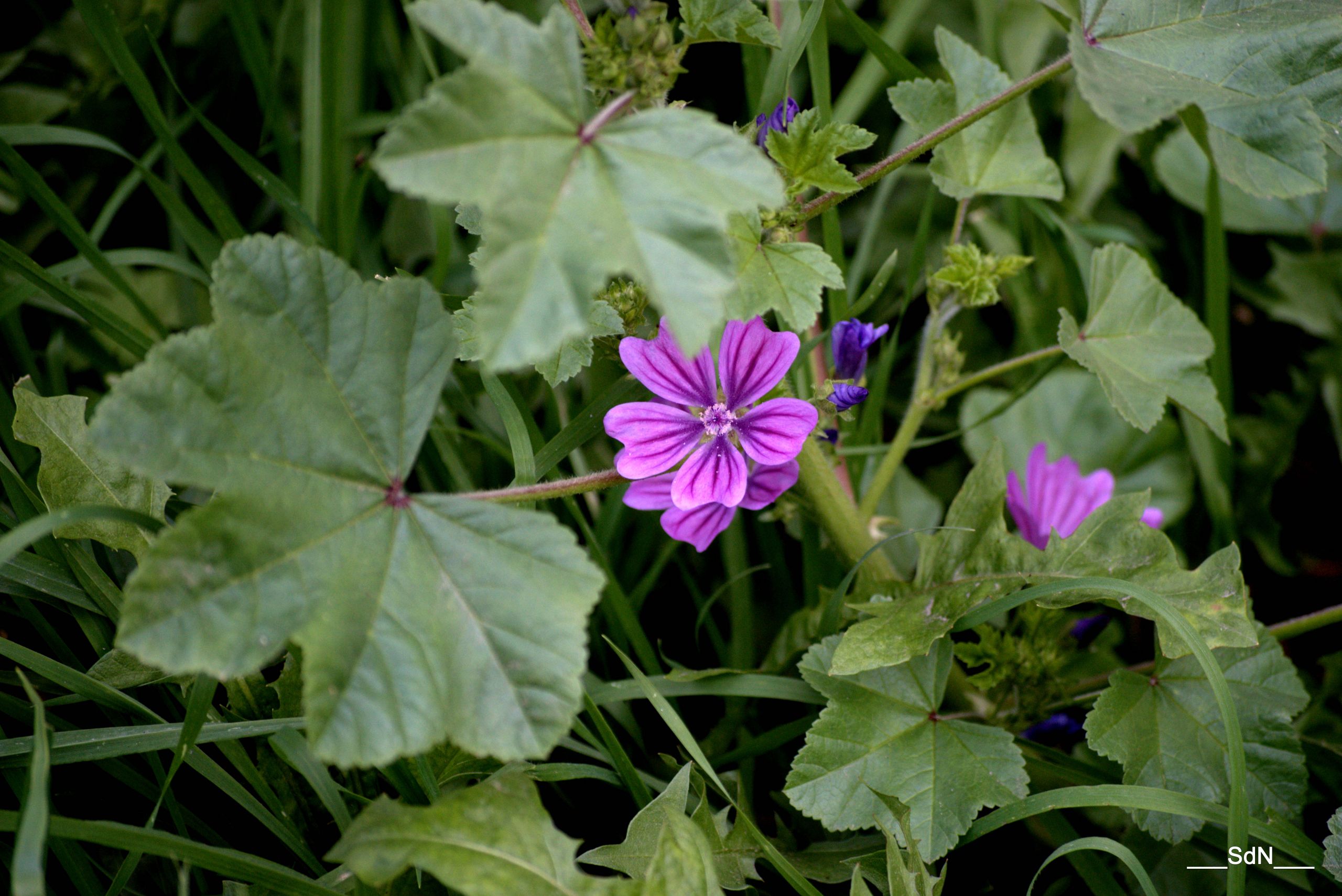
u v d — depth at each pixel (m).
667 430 0.57
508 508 0.52
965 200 0.64
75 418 0.59
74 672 0.56
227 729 0.55
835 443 0.63
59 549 0.59
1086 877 0.59
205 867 0.53
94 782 0.58
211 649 0.49
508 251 0.48
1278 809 0.58
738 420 0.57
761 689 0.61
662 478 0.59
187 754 0.56
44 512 0.59
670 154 0.49
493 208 0.48
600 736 0.62
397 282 0.52
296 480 0.51
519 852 0.52
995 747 0.58
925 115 0.64
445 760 0.58
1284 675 0.59
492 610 0.51
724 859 0.57
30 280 0.62
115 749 0.55
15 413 0.61
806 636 0.64
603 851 0.56
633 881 0.52
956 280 0.63
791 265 0.55
